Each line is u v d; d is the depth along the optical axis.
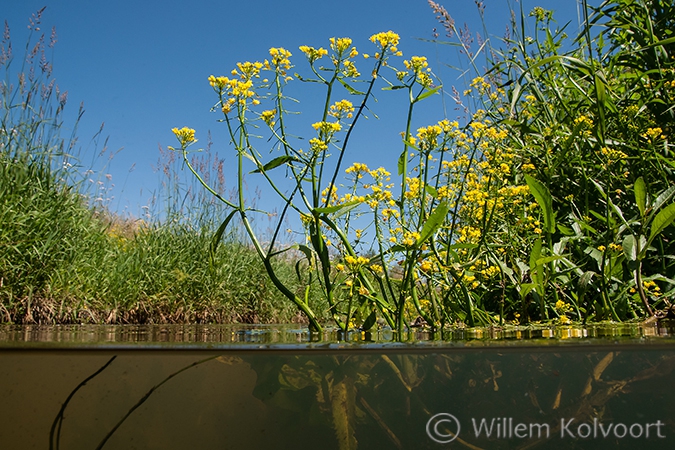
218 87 2.70
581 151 3.40
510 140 3.54
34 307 4.71
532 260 2.69
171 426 2.01
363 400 2.03
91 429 2.00
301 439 2.01
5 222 4.63
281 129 2.80
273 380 2.02
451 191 3.22
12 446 1.98
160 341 2.19
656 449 2.00
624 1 3.48
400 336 2.41
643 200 2.59
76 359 1.98
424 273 2.95
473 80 3.88
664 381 1.95
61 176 5.32
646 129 3.37
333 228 2.95
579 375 1.99
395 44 2.70
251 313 7.05
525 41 3.91
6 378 1.98
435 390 2.03
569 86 3.59
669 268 3.20
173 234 6.79
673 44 3.57
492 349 1.87
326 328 3.20
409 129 2.95
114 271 5.54
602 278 2.90
